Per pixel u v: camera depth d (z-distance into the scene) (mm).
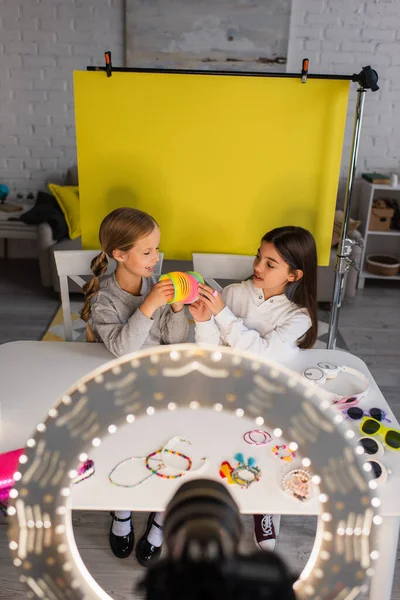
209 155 1649
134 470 1040
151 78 1559
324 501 407
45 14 3447
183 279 1342
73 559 407
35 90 3627
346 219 1612
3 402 1269
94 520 1755
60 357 1459
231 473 1033
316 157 1643
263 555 358
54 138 3750
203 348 417
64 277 1753
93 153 1649
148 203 1711
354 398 1245
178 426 1158
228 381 416
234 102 1584
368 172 3760
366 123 3646
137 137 1629
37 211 3328
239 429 1157
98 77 1561
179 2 3359
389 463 1090
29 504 401
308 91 1565
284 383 412
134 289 1547
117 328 1468
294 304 1558
